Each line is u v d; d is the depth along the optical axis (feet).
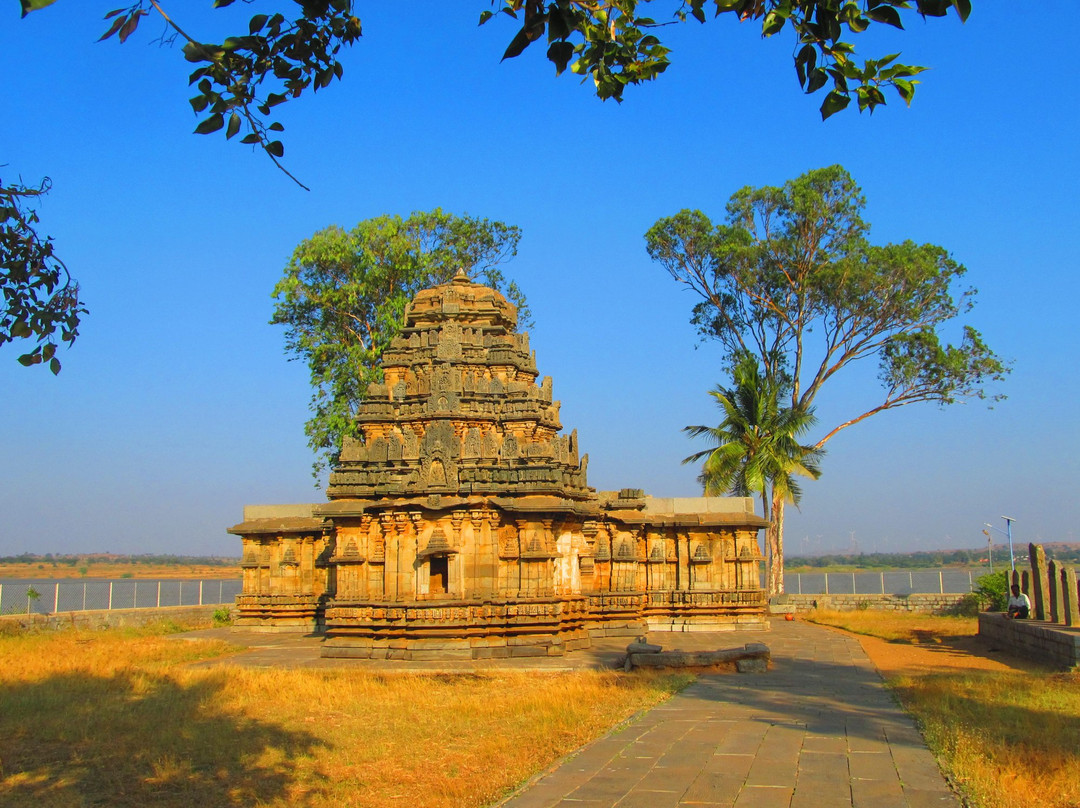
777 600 200.44
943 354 185.57
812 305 192.85
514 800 47.91
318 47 33.35
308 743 62.90
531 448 115.14
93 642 128.98
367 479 117.70
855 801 45.83
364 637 111.04
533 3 28.68
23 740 64.64
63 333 45.57
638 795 47.88
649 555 154.30
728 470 188.24
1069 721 64.64
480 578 110.63
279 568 153.28
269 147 33.78
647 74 34.60
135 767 57.31
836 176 184.44
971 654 117.80
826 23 29.27
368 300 184.85
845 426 197.06
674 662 96.17
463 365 124.26
